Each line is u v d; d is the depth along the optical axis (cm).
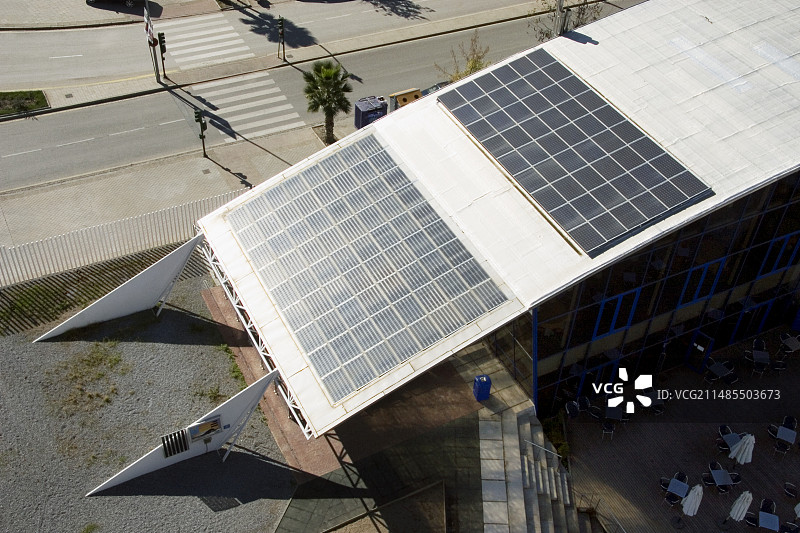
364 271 2958
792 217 3130
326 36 5428
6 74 4844
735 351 3594
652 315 3169
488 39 5506
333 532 2744
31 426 2952
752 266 3247
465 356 3312
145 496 2784
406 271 2917
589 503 2992
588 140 3117
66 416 3002
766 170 2934
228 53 5184
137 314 3425
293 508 2803
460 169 3178
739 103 3198
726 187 2895
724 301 3341
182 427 3017
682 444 3222
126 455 2908
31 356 3197
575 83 3350
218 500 2805
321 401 2652
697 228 2914
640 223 2816
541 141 3156
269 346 2836
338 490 2861
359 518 2786
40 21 5328
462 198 3078
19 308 3369
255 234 3195
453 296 2809
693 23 3581
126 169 4250
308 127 4650
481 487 2875
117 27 5359
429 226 3023
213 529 2719
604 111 3209
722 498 3050
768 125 3105
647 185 2923
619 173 2981
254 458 2945
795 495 3048
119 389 3119
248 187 4191
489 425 3072
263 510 2791
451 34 5538
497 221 2975
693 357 3484
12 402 3019
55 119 4556
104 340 3294
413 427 3059
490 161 3178
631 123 3144
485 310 2748
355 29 5525
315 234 3120
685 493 2975
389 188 3188
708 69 3353
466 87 3453
